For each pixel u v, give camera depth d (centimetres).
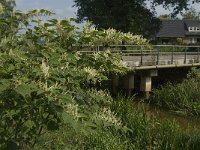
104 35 534
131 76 2045
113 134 968
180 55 2561
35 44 516
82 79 501
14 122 466
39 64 450
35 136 498
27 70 446
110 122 526
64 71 486
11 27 559
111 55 541
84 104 502
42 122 445
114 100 1323
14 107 435
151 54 2144
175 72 2378
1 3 594
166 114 1708
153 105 1892
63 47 537
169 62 2223
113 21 3456
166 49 3222
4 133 461
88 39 529
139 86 2219
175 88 1936
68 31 525
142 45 578
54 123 441
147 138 961
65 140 718
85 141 820
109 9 3541
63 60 500
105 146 827
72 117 407
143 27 3559
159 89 2145
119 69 554
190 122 1580
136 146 929
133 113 1144
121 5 3503
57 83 433
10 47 519
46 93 405
